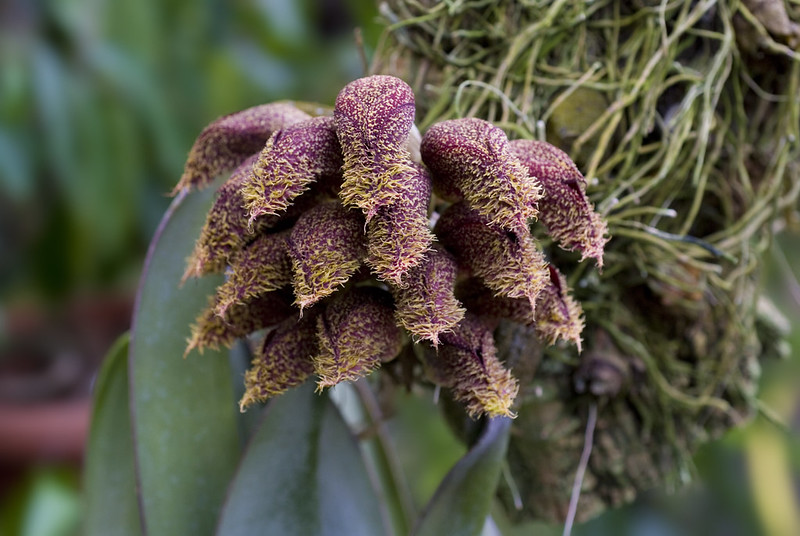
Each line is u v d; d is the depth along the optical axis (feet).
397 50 2.21
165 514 2.08
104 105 3.43
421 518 2.00
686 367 2.22
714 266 2.15
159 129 3.54
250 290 1.93
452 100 2.16
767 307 2.32
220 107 3.74
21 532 3.00
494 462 2.01
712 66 2.15
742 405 2.29
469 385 1.95
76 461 3.71
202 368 2.12
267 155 1.90
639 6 2.15
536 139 2.14
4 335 4.33
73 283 3.95
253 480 2.03
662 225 2.20
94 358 4.45
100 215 3.50
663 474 2.26
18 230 3.89
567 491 2.23
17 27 3.50
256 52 3.85
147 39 3.53
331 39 4.57
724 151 2.21
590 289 2.17
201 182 2.06
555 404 2.20
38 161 3.47
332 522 2.05
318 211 1.91
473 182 1.90
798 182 2.24
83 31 3.44
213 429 2.12
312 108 2.10
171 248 2.12
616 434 2.22
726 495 3.41
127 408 2.19
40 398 4.21
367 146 1.87
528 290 1.90
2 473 3.70
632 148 2.13
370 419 2.27
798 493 3.58
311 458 2.05
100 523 2.16
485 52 2.16
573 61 2.15
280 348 1.95
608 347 2.19
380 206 1.86
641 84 2.12
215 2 3.77
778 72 2.19
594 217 1.95
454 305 1.91
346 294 1.94
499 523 2.57
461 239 1.94
